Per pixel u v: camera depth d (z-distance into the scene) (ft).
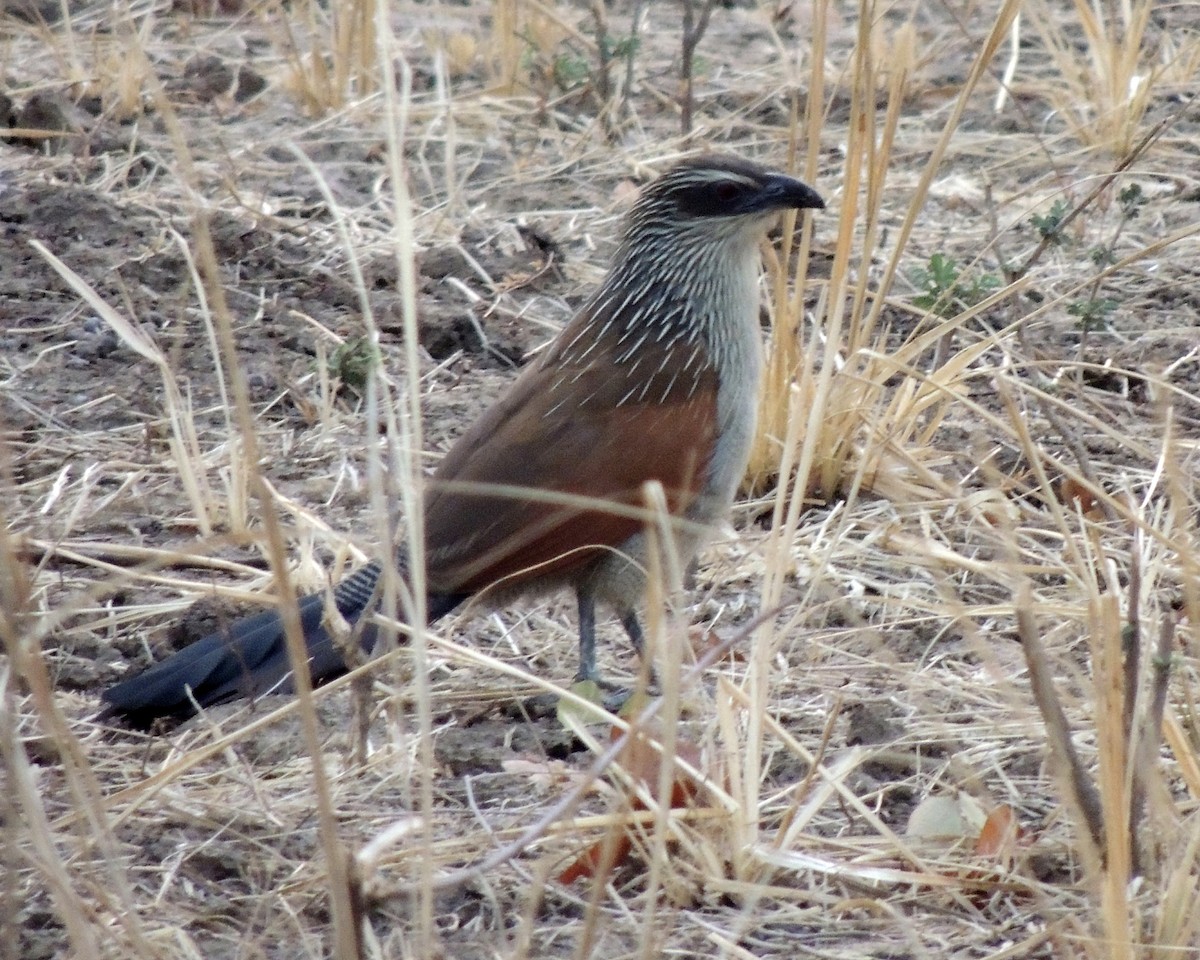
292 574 30.55
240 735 23.81
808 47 62.44
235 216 46.96
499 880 22.54
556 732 27.25
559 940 21.38
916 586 31.27
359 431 37.55
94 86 55.72
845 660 29.12
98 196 46.65
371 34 57.06
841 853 23.24
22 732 26.37
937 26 64.44
